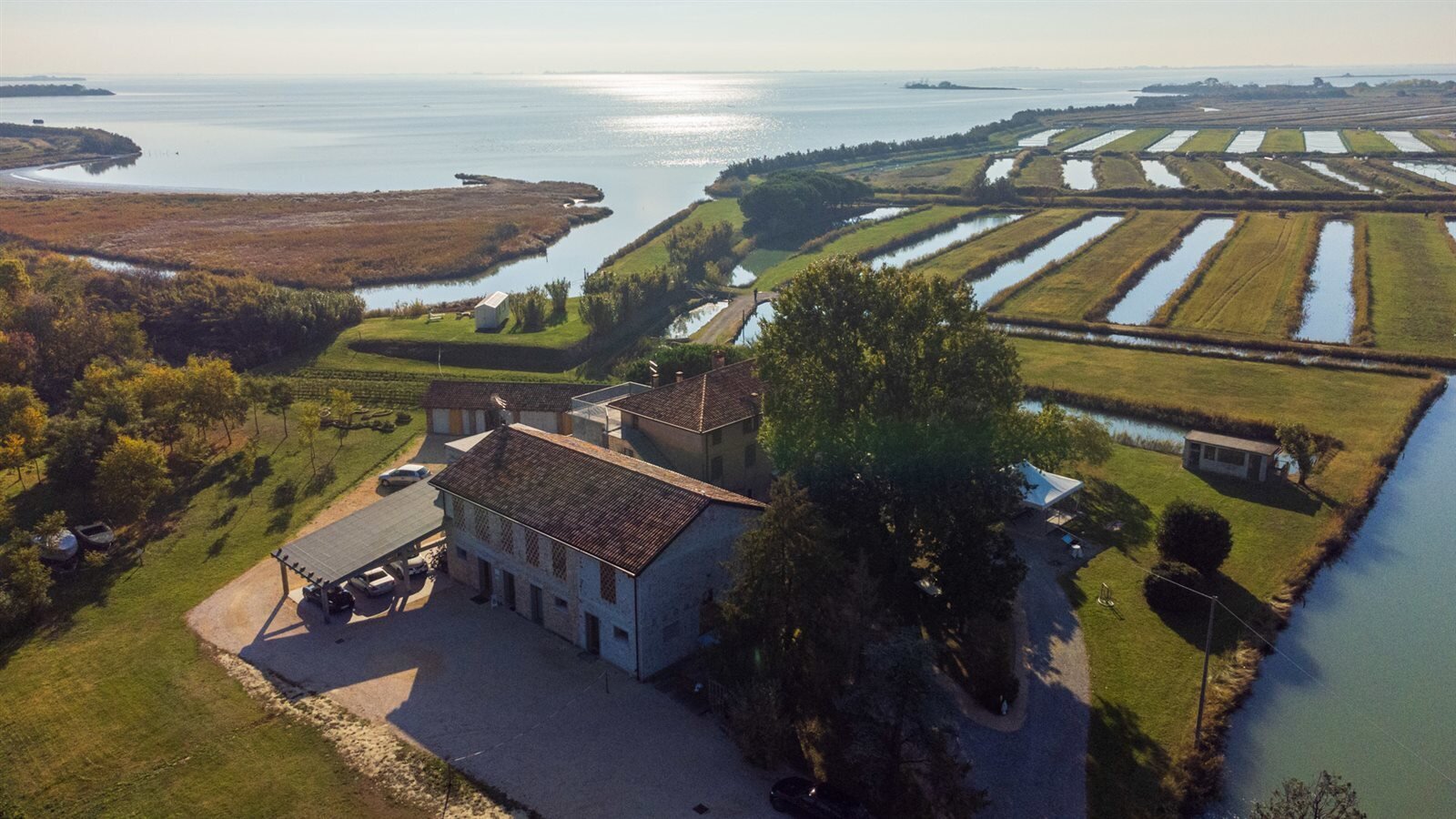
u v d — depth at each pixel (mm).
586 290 132000
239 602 56562
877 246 180875
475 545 57156
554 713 45875
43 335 99438
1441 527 68250
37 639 52750
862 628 46031
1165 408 92188
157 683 48281
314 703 46594
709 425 67938
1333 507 69875
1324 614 56719
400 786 41000
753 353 90875
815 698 45625
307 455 81188
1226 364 106625
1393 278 139125
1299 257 155375
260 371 108750
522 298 124812
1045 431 67625
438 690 47688
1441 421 89750
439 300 152000
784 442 58969
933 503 51219
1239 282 141875
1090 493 72562
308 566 54844
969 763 43125
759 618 44688
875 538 52688
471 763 42438
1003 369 59438
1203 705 45906
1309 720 47156
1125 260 159750
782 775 41938
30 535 60250
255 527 66938
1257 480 74688
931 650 41312
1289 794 35969
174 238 191125
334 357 114312
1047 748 44406
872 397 57281
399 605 56219
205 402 80188
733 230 189125
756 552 44250
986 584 49562
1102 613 55969
